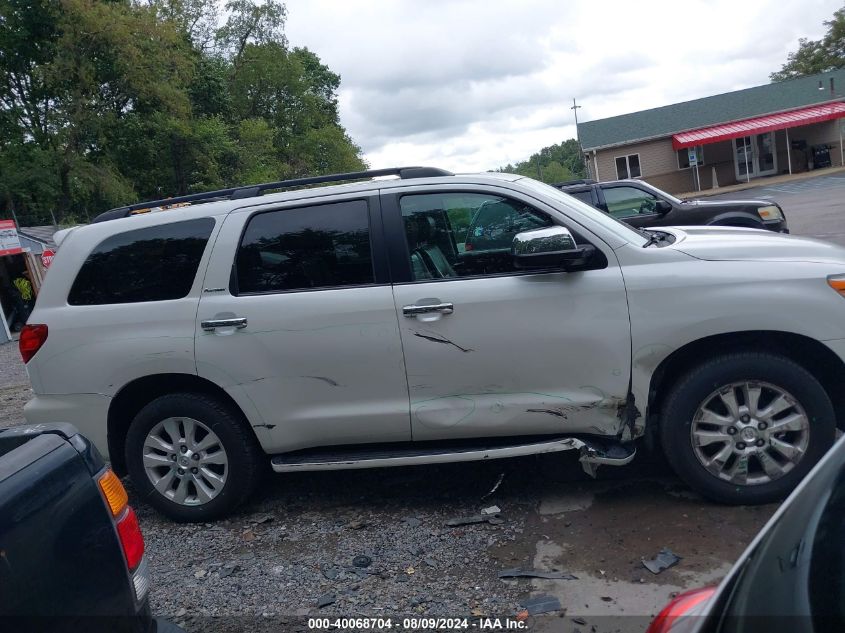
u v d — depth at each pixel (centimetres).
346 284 418
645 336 381
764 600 126
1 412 837
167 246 445
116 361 438
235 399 427
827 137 3697
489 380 401
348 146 5438
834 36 5253
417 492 461
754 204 1031
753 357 376
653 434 412
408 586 353
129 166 3338
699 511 392
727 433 384
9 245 1956
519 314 393
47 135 2889
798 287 370
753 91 3956
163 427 447
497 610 325
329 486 488
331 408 421
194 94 3856
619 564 350
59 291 458
